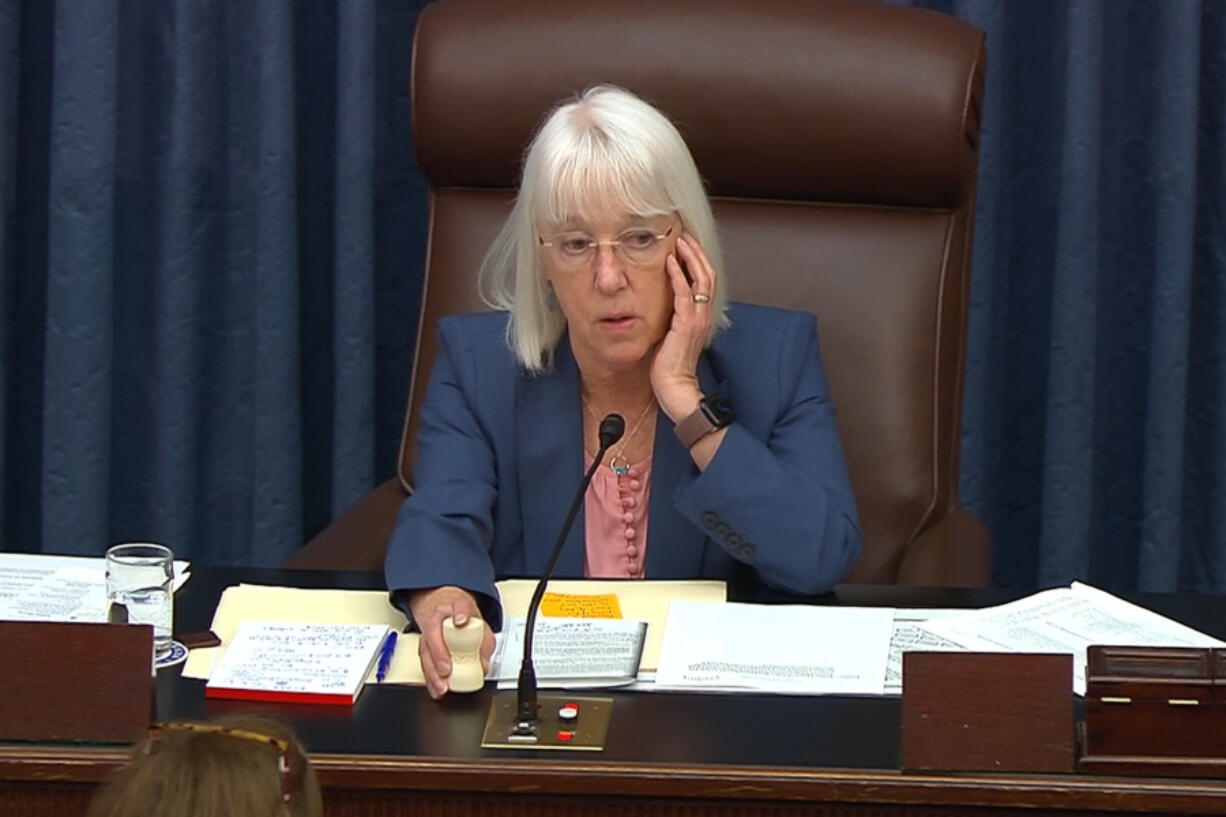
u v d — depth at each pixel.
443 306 7.08
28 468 9.04
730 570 5.69
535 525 5.81
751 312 6.06
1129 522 8.94
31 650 4.16
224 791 2.12
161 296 8.64
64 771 4.08
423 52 6.99
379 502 6.71
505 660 4.67
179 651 4.66
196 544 8.95
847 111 6.68
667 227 5.49
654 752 4.09
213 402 8.87
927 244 6.87
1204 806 3.96
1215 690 4.00
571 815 4.06
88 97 8.32
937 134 6.61
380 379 8.95
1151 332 8.49
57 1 8.27
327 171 8.75
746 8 6.79
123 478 9.02
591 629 4.88
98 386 8.57
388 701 4.40
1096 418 8.80
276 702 4.36
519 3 6.97
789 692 4.47
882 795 3.98
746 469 5.37
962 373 6.95
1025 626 4.90
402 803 4.07
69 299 8.48
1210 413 8.71
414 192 8.78
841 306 6.86
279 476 8.64
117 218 8.73
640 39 6.79
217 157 8.60
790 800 4.00
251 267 8.65
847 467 6.73
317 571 5.50
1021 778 4.00
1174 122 8.23
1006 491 8.96
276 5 8.24
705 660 4.64
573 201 5.39
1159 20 8.24
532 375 5.88
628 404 5.81
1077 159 8.23
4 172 8.55
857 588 5.38
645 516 5.80
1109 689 4.02
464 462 5.75
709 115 6.79
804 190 6.93
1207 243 8.59
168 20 8.48
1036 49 8.47
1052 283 8.48
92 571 5.31
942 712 4.02
